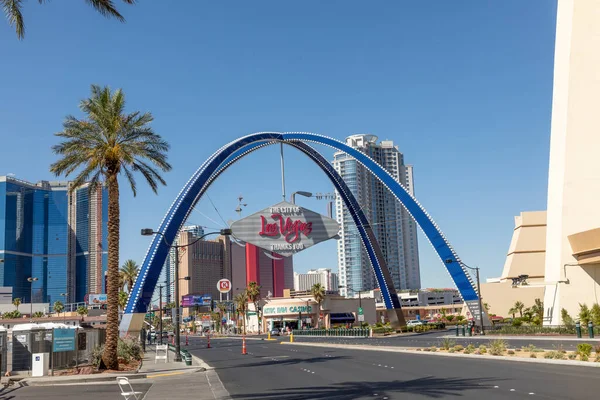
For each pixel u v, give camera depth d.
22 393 24.66
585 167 61.00
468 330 66.94
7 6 17.83
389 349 47.47
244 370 33.44
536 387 18.47
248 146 70.25
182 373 33.25
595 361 26.55
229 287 70.00
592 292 59.44
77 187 39.09
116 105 37.62
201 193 64.50
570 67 62.06
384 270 85.44
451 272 69.06
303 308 134.62
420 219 71.62
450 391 18.53
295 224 55.22
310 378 26.02
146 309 58.16
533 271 110.75
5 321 89.31
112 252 36.38
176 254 45.28
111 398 21.44
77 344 36.72
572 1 62.41
